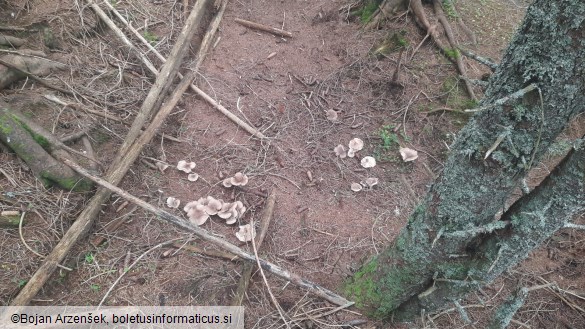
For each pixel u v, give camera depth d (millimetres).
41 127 3975
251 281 3760
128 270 3686
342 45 6215
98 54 5188
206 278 3744
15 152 3811
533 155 2188
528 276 4039
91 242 3797
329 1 6855
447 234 2529
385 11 6344
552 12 1843
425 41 6082
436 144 5191
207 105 5270
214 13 6363
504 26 6531
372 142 5195
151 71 5262
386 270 3225
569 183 2135
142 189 4320
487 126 2234
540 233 2404
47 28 4887
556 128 2109
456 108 5398
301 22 6602
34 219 3672
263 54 6043
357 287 3588
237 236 4031
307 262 4031
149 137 4496
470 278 2773
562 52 1858
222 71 5703
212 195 4484
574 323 3740
